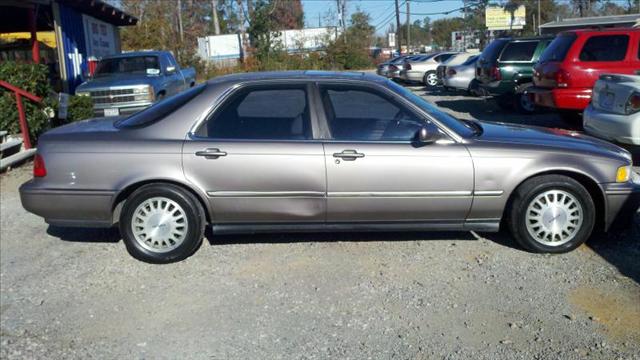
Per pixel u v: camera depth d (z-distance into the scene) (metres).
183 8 56.19
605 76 8.69
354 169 5.13
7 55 19.14
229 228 5.34
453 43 57.59
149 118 5.43
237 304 4.54
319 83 5.36
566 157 5.20
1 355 3.94
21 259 5.61
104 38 21.97
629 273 4.89
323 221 5.30
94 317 4.42
